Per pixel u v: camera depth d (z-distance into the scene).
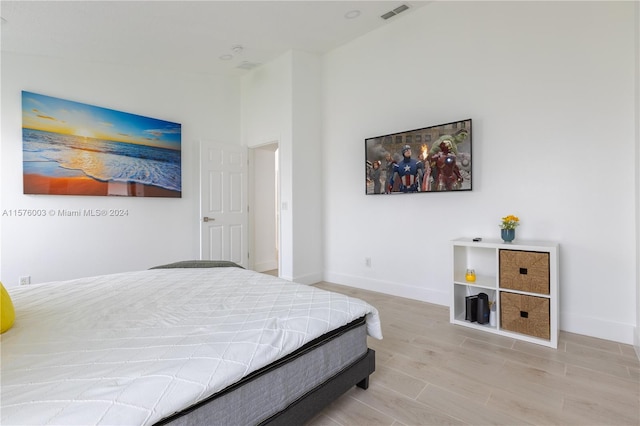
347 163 4.11
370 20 3.49
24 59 3.04
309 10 3.17
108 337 1.19
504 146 2.84
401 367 2.03
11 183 2.97
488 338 2.46
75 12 2.64
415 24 3.41
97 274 3.49
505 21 2.83
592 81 2.43
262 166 5.20
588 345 2.29
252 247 5.02
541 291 2.34
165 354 1.07
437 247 3.30
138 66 3.83
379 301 3.42
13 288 1.86
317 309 1.54
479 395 1.72
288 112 4.14
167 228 4.09
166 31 3.19
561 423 1.49
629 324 2.31
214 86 4.59
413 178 3.39
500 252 2.54
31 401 0.80
